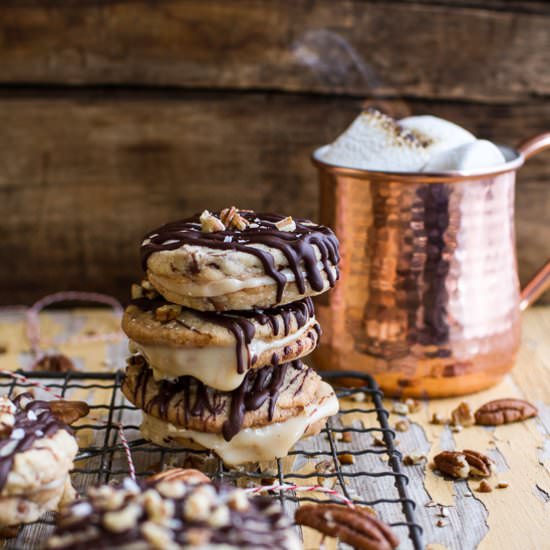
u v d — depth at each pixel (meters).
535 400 0.60
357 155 0.59
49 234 0.72
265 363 0.52
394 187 0.57
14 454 0.47
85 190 0.71
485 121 0.71
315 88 0.70
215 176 0.71
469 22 0.69
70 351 0.66
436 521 0.51
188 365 0.52
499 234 0.59
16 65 0.69
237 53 0.69
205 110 0.70
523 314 0.72
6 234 0.72
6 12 0.68
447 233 0.57
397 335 0.58
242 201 0.72
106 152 0.71
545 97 0.71
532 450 0.56
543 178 0.72
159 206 0.72
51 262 0.73
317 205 0.72
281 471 0.52
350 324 0.59
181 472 0.49
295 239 0.51
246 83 0.70
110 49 0.69
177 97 0.70
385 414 0.56
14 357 0.65
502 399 0.59
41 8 0.68
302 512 0.48
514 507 0.52
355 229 0.58
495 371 0.60
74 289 0.73
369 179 0.57
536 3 0.69
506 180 0.58
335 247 0.52
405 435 0.57
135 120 0.70
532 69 0.70
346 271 0.59
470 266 0.58
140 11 0.68
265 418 0.52
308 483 0.53
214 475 0.52
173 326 0.52
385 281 0.58
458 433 0.57
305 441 0.56
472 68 0.70
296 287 0.51
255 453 0.53
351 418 0.58
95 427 0.55
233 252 0.50
